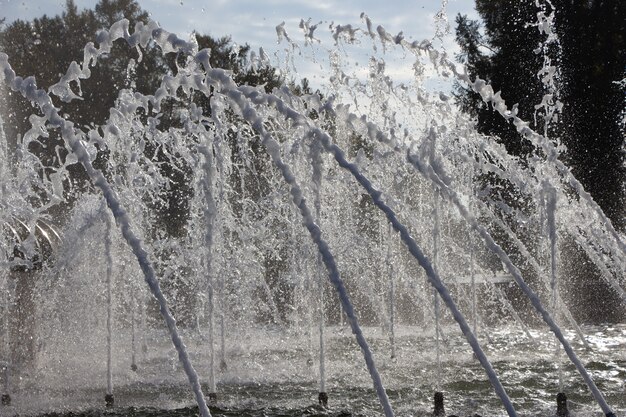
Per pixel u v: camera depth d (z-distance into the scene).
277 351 12.16
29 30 34.94
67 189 24.02
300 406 7.88
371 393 8.48
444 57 8.91
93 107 35.09
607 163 30.88
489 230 16.22
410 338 13.52
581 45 32.34
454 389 8.60
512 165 11.27
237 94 6.20
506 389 8.54
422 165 7.78
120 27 6.61
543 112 31.84
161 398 8.49
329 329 15.21
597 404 7.76
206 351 12.38
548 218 9.64
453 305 5.69
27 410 7.90
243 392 8.73
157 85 36.75
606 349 11.61
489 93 9.68
